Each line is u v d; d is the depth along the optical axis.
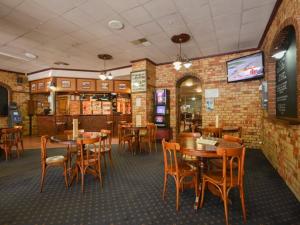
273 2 3.27
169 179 3.33
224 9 3.47
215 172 2.48
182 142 2.86
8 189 2.93
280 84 3.83
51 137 3.45
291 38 3.16
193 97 15.01
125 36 4.66
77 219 2.13
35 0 3.16
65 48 5.50
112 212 2.27
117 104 9.55
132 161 4.46
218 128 4.30
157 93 6.72
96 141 3.03
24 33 4.48
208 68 6.15
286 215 2.18
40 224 2.04
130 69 7.38
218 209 2.32
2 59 6.61
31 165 4.18
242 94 5.64
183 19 3.83
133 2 3.23
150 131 5.46
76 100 8.69
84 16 3.69
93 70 8.13
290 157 2.82
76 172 3.22
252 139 5.51
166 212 2.27
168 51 5.75
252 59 4.91
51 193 2.79
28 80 8.78
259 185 3.00
